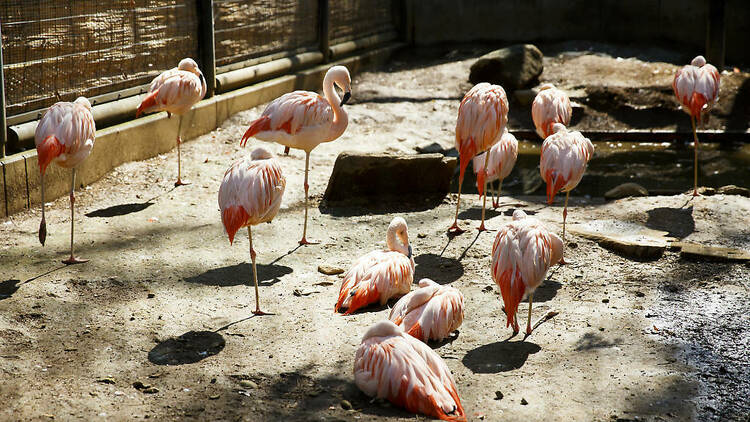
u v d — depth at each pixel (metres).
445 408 3.67
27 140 6.81
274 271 5.67
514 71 11.27
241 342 4.55
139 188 7.41
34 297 4.97
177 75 7.27
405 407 3.77
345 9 12.57
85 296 5.08
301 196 7.39
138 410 3.77
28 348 4.38
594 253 5.98
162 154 8.45
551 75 11.88
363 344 3.96
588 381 4.09
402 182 7.31
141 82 8.42
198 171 7.96
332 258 5.96
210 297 5.18
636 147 9.96
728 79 11.22
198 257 5.86
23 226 6.31
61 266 5.51
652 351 4.42
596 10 13.63
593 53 12.72
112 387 3.99
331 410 3.80
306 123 6.09
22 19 6.79
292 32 11.27
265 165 4.79
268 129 6.04
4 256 5.64
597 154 9.62
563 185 5.66
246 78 10.07
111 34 7.91
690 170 8.76
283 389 4.03
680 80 7.34
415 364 3.78
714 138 10.09
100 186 7.40
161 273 5.53
